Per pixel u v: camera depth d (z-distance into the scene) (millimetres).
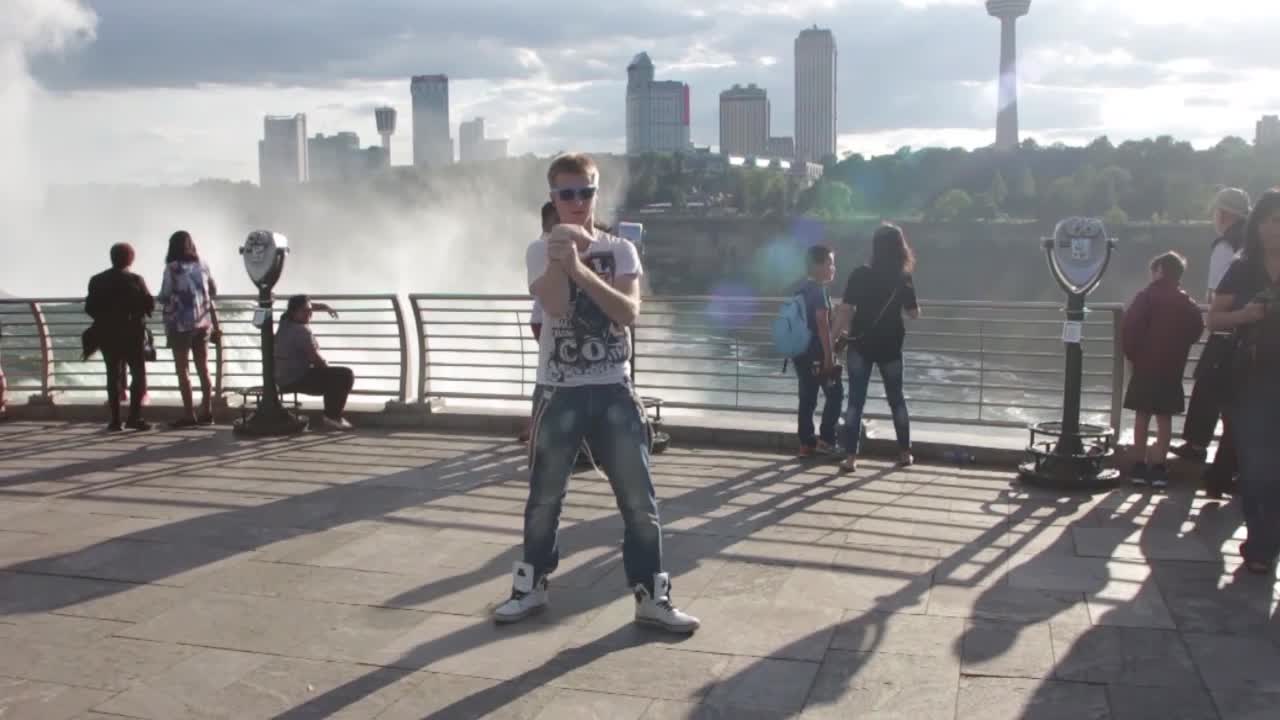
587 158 4773
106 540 6559
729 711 4156
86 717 4180
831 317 8875
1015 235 150625
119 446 9508
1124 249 127750
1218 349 7695
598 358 4902
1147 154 194625
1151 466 7773
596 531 6664
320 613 5285
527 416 9789
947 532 6594
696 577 5770
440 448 9234
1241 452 5785
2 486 8008
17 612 5344
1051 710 4145
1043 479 7688
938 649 4746
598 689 4367
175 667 4652
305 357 10047
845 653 4711
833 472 8227
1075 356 7734
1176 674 4461
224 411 10773
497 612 5090
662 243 179625
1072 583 5621
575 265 4602
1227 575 5734
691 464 8531
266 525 6859
